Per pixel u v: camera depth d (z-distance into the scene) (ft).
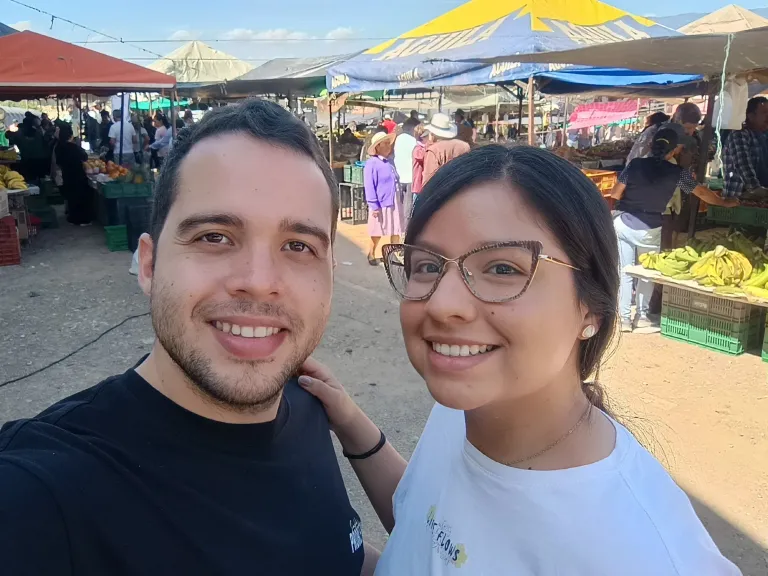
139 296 9.16
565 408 1.52
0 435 1.57
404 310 1.51
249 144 1.56
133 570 1.39
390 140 10.96
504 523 1.44
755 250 7.42
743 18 14.96
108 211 12.78
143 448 1.53
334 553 1.78
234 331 1.53
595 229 1.43
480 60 9.02
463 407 1.42
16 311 8.46
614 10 11.34
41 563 1.28
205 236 1.54
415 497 1.77
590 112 26.78
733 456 4.86
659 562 1.25
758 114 9.73
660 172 7.43
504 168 1.43
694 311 7.26
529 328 1.36
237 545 1.54
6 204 11.19
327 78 13.52
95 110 33.94
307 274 1.62
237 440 1.64
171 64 24.84
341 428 2.28
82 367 6.57
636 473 1.43
